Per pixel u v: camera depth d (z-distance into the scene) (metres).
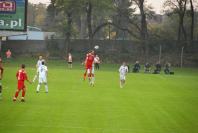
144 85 72.69
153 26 189.50
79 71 96.62
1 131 33.72
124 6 155.62
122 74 67.44
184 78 90.50
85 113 42.59
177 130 35.94
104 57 143.12
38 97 52.91
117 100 52.47
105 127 36.28
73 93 57.88
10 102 48.16
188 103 52.09
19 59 135.25
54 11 151.25
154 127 36.91
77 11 142.75
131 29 170.38
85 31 194.75
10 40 150.38
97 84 71.12
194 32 177.12
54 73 89.62
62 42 151.38
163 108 47.41
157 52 148.25
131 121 39.25
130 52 147.38
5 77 76.25
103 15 157.88
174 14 164.75
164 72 103.56
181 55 131.25
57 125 36.44
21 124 36.47
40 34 172.38
